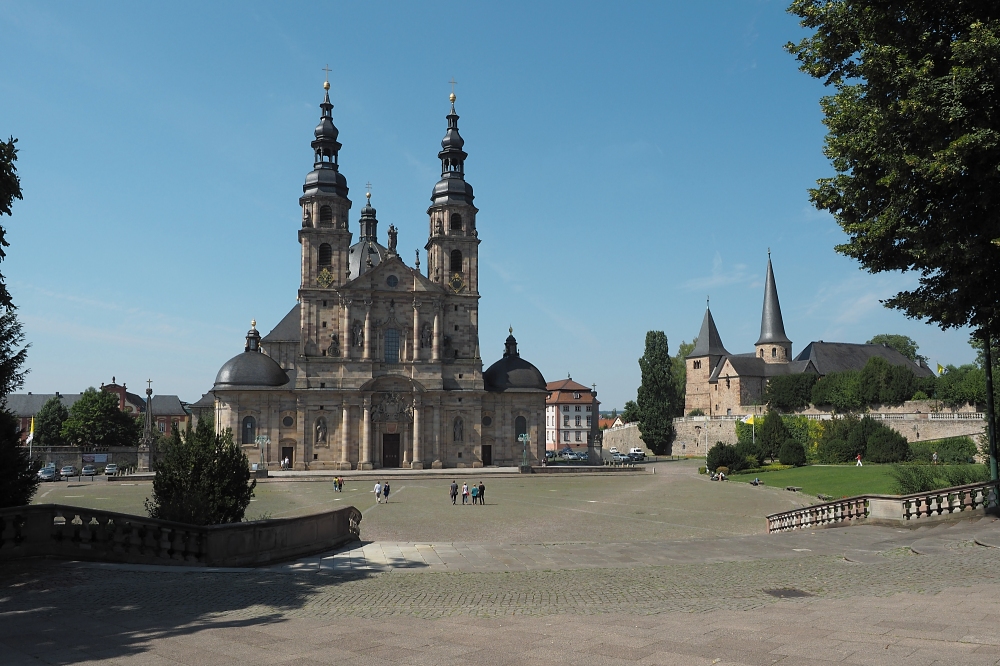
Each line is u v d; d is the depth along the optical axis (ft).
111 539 80.43
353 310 379.96
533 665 41.04
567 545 106.01
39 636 49.11
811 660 39.75
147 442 385.70
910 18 88.84
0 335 86.28
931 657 39.19
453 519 182.80
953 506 106.93
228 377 367.45
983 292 94.02
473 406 389.60
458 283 401.08
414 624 53.01
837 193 101.76
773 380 475.31
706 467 347.97
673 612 55.72
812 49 99.81
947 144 83.25
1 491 83.87
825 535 105.29
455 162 411.34
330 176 389.60
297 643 47.01
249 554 88.89
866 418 337.31
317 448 370.32
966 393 352.69
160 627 51.93
